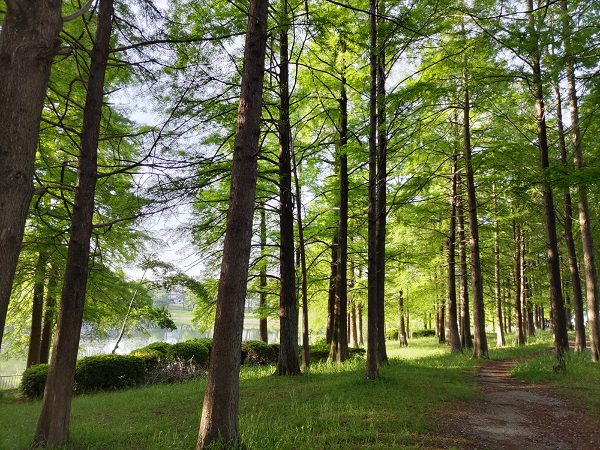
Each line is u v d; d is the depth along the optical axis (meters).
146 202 9.90
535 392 9.75
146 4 7.72
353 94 15.77
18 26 3.66
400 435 5.85
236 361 5.32
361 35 11.03
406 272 24.11
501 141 15.59
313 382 10.59
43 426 6.23
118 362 13.66
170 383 14.46
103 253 17.77
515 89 15.30
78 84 11.12
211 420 5.12
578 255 22.12
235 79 11.59
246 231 5.55
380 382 9.66
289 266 12.82
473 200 17.02
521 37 10.79
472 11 11.68
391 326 48.62
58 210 14.34
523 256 24.84
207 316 18.02
